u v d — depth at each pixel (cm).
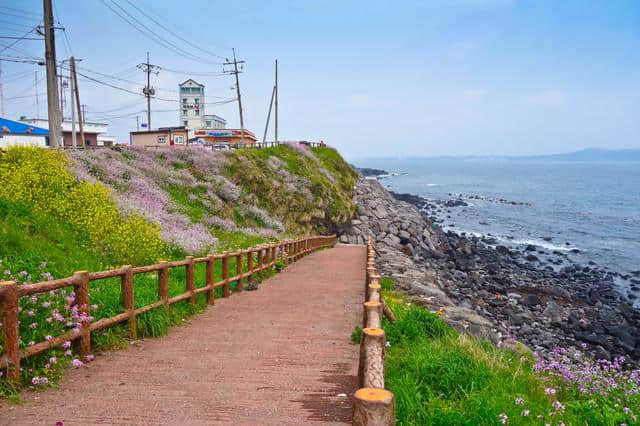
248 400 485
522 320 2314
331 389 525
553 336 2119
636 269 3953
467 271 3650
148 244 1506
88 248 1389
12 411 442
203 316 982
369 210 5172
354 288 1445
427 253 4334
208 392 509
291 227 3559
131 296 738
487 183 17988
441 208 8912
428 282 2236
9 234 1110
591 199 10831
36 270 952
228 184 3062
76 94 4091
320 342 765
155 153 2912
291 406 469
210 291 1122
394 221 5028
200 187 2817
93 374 566
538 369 684
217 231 2423
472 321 1452
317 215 3988
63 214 1516
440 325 889
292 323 923
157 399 482
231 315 1001
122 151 2684
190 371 588
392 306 1194
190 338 779
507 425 452
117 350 678
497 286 3114
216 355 671
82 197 1642
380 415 249
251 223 2939
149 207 2125
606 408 523
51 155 1919
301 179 4072
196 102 9150
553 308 2589
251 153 3903
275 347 727
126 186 2222
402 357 663
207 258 1105
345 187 5138
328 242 3744
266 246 1722
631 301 3033
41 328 581
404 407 466
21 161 1748
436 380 560
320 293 1337
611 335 2238
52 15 2369
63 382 532
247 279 1500
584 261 4275
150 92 6341
